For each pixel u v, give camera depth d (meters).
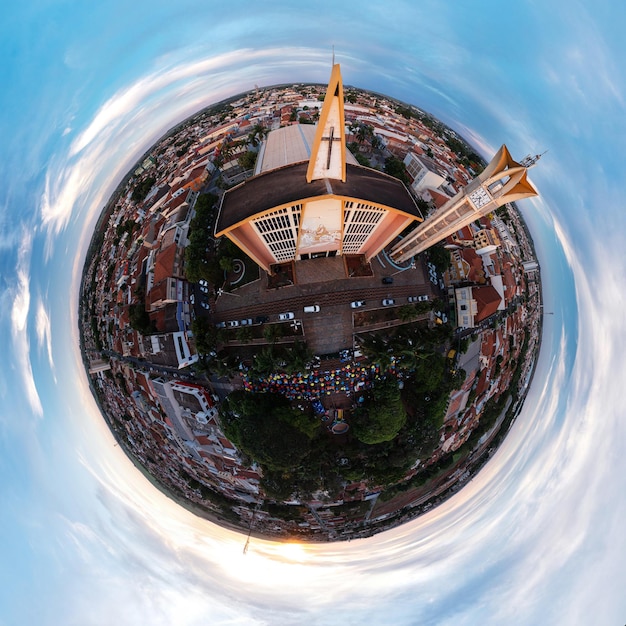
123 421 113.88
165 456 110.50
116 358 104.62
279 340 79.50
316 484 84.12
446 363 88.62
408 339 80.50
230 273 83.19
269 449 74.69
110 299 106.94
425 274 86.81
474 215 57.00
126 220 113.06
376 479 86.81
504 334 100.38
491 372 99.88
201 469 104.00
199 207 88.56
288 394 80.69
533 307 113.81
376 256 83.44
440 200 99.12
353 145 98.12
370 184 60.38
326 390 80.50
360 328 80.50
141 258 98.44
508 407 115.62
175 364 92.69
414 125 124.12
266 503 102.88
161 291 85.88
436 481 109.62
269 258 76.31
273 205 54.84
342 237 69.81
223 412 85.06
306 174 56.34
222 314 82.88
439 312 87.69
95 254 120.00
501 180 51.69
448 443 102.38
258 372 77.12
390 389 78.00
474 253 95.50
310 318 79.69
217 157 101.69
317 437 82.62
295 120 109.62
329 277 80.44
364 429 78.19
